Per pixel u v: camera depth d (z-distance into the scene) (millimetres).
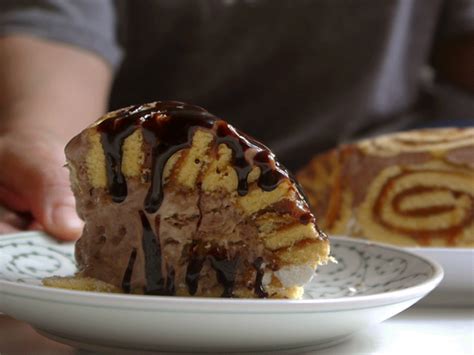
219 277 490
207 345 429
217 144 486
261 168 486
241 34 1088
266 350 441
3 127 751
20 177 648
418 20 1194
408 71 1204
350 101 1121
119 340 433
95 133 496
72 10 895
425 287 472
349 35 1101
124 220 496
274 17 1083
